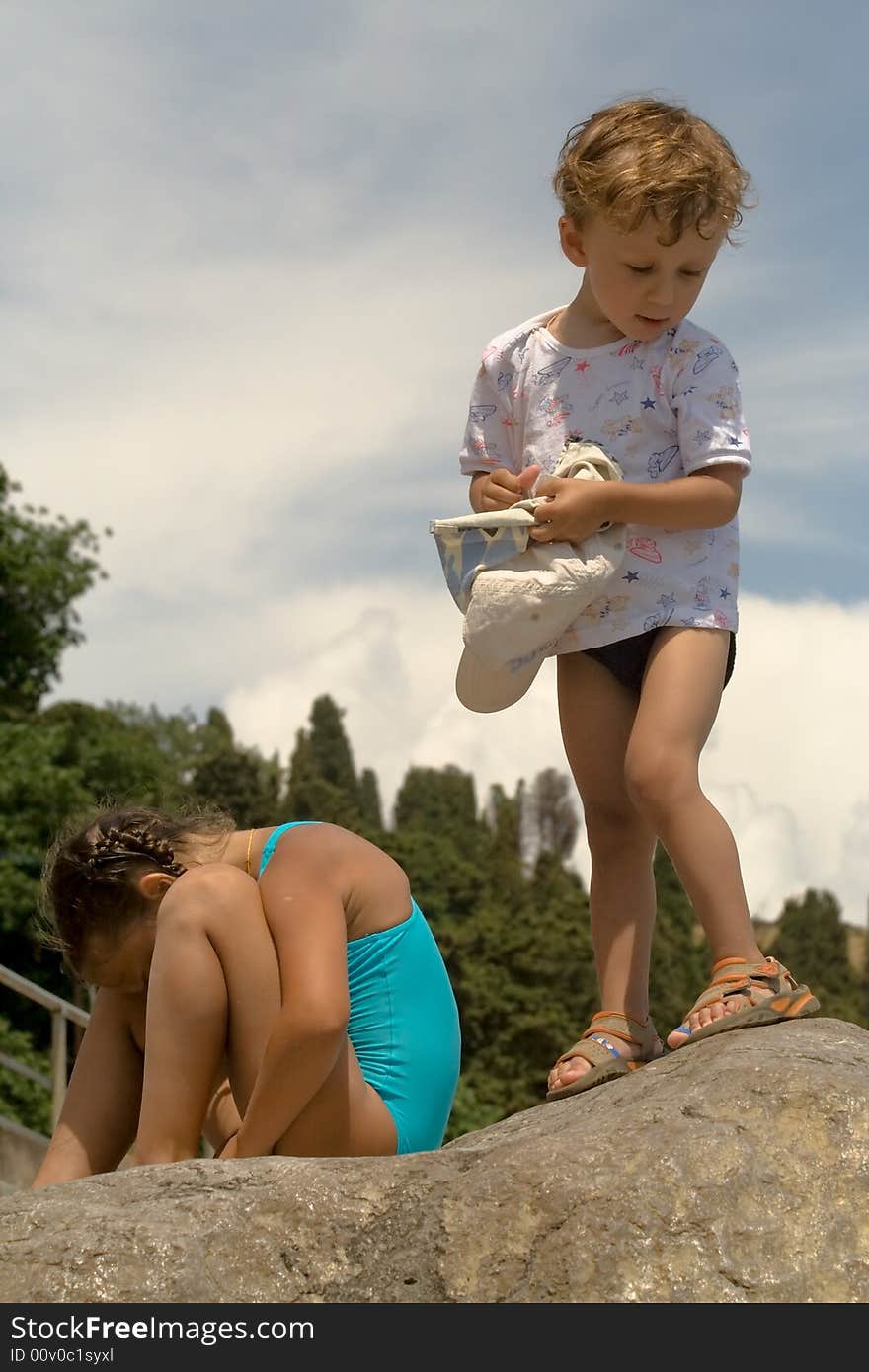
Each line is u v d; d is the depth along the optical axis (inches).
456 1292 84.1
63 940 118.4
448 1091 122.2
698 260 117.0
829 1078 89.4
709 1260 83.0
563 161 123.0
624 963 121.0
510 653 118.3
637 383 122.7
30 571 1056.8
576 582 116.2
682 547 120.3
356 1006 119.0
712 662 118.0
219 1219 87.3
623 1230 84.0
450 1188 87.6
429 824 3585.1
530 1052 1537.9
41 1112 839.1
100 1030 122.8
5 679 1107.9
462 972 1552.7
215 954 108.6
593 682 123.0
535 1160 87.7
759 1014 105.7
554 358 126.6
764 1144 86.3
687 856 111.7
